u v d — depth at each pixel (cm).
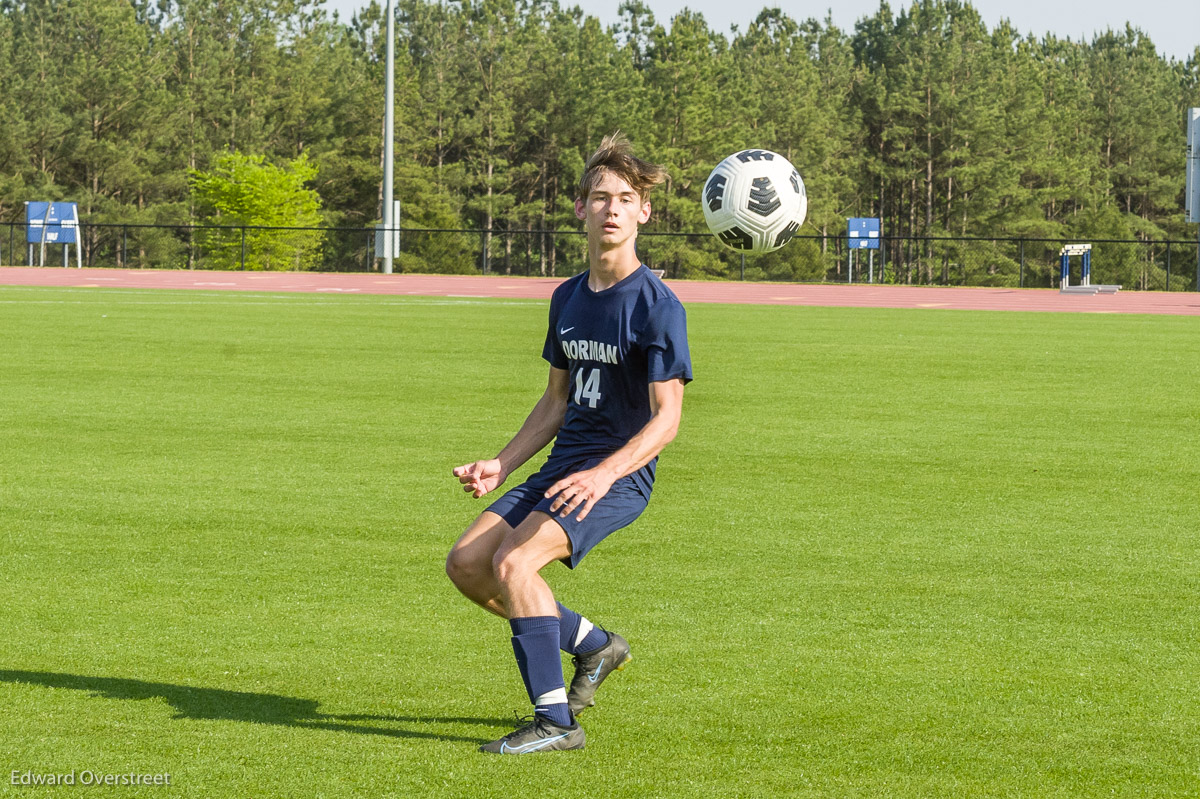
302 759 1067
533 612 1088
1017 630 1472
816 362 4488
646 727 1155
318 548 1830
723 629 1464
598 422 1173
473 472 1197
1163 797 1016
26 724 1140
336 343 4928
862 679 1295
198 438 2752
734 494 2241
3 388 3506
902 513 2100
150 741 1102
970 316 7275
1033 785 1034
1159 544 1906
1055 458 2623
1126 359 4694
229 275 12219
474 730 1144
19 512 2039
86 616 1486
